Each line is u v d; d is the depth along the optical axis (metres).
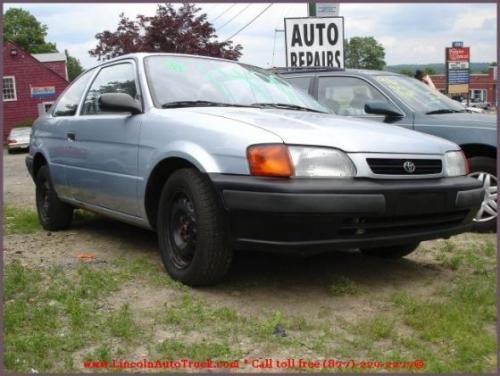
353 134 3.97
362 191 3.67
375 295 4.07
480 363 3.01
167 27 19.22
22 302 3.77
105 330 3.39
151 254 5.11
